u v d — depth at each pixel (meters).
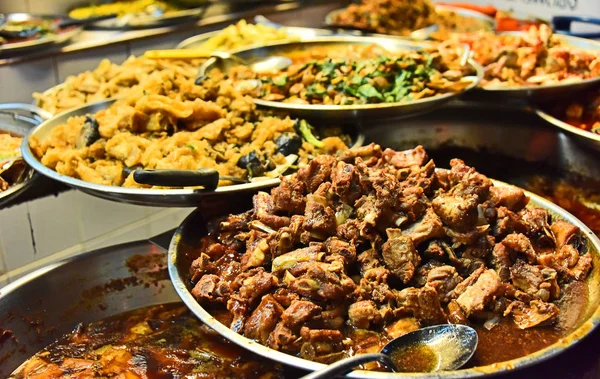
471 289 0.78
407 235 0.82
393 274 0.81
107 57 1.81
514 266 0.82
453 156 1.39
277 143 1.13
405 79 1.27
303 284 0.78
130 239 1.14
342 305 0.78
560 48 1.44
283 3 2.35
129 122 1.12
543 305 0.77
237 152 1.10
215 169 1.00
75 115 1.22
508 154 1.38
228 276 0.84
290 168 1.08
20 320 0.92
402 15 2.01
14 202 1.03
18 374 0.89
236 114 1.18
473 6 2.22
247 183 0.98
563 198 1.22
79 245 1.11
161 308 0.99
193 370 0.86
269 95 1.27
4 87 1.58
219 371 0.86
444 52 1.42
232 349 0.89
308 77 1.29
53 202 1.07
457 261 0.82
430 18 2.02
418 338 0.75
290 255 0.81
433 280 0.80
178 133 1.09
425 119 1.39
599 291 0.80
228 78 1.35
